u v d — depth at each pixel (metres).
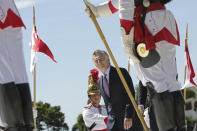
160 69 12.57
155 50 12.57
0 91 11.77
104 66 16.12
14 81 11.88
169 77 12.57
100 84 16.39
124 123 15.55
